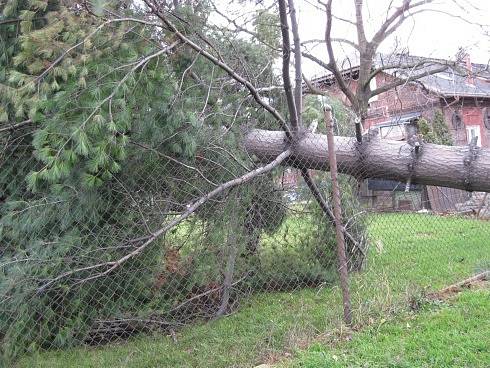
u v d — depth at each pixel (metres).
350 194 6.14
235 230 5.12
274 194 5.67
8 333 4.15
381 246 7.35
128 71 3.76
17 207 4.40
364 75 15.60
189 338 4.59
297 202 5.90
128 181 4.38
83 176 3.73
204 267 5.00
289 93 5.07
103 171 3.82
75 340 4.50
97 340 4.67
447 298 5.20
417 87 15.45
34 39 3.27
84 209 4.27
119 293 4.60
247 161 5.23
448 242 8.39
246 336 4.50
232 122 4.94
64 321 4.44
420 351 3.84
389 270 6.52
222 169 4.90
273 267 5.83
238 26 5.27
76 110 3.35
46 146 3.28
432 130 15.09
